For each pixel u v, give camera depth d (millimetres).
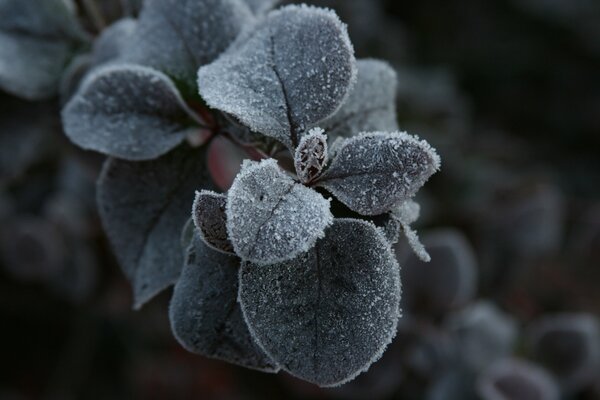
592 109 655
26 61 308
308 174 237
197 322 244
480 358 415
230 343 245
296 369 235
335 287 237
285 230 225
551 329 458
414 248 236
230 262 244
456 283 392
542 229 495
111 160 272
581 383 461
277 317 235
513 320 479
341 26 245
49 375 536
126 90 269
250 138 260
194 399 532
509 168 568
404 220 242
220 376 530
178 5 274
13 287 502
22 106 380
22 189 467
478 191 504
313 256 238
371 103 264
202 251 243
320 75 245
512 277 500
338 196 238
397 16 649
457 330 413
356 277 237
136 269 272
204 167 273
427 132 512
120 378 518
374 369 398
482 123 650
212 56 273
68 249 456
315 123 244
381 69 267
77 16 315
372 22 501
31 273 471
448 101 545
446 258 392
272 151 254
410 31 648
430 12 650
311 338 236
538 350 459
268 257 224
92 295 474
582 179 630
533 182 511
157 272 271
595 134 653
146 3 277
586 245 560
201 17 273
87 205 447
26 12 307
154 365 532
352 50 245
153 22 275
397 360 396
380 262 237
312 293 237
